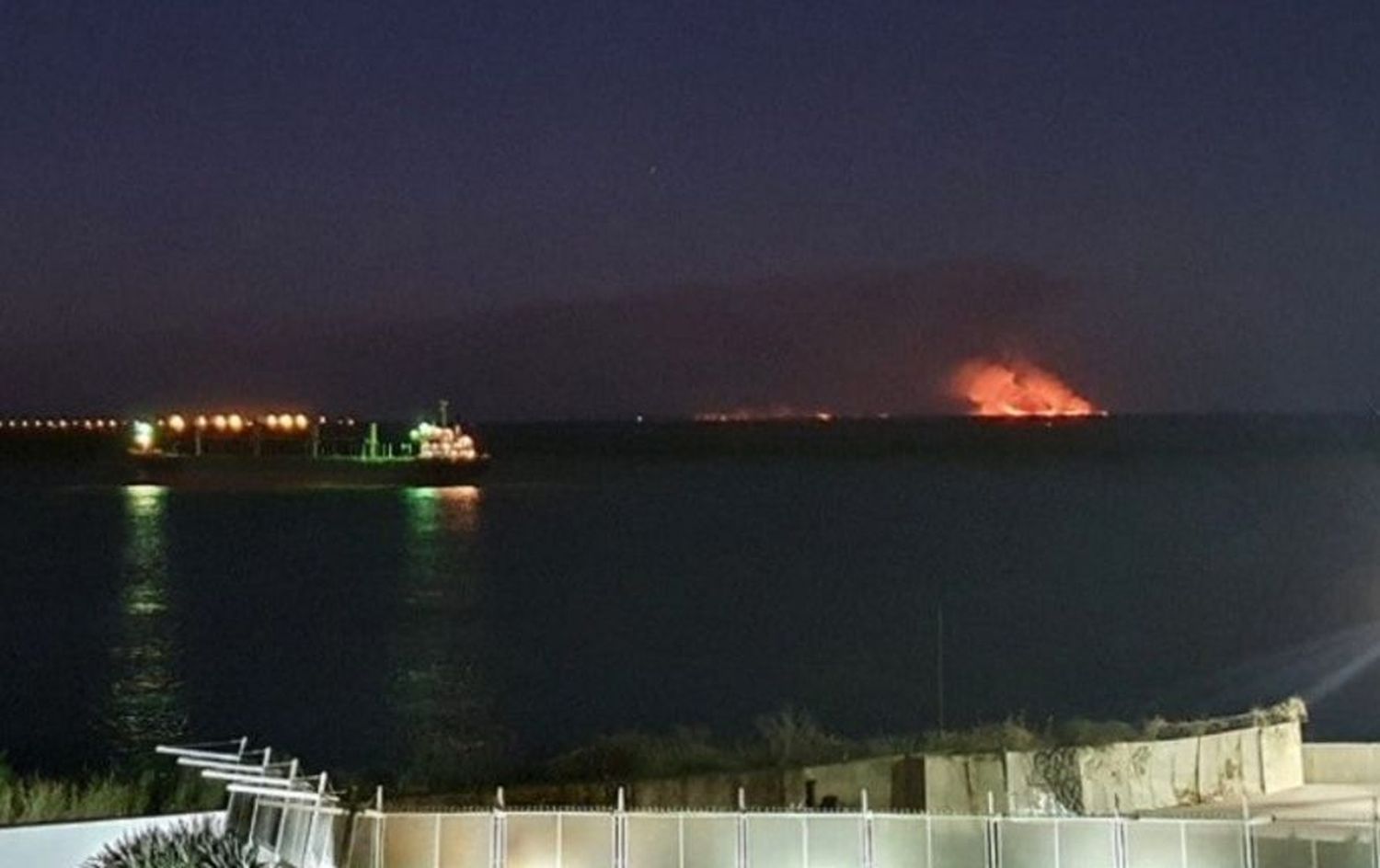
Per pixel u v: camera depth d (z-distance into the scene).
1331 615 85.56
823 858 19.70
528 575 121.81
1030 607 92.31
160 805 19.97
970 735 31.38
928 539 148.50
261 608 101.56
